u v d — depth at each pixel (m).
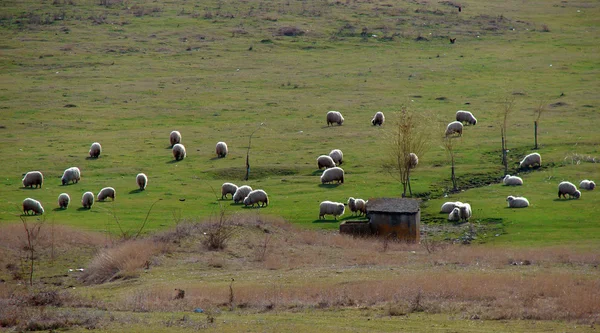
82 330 21.88
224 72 126.12
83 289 31.81
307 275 32.81
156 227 50.81
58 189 67.12
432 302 26.70
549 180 67.19
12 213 56.78
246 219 46.75
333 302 26.80
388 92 111.81
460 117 92.75
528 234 48.19
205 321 23.20
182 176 72.12
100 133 91.69
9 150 82.56
